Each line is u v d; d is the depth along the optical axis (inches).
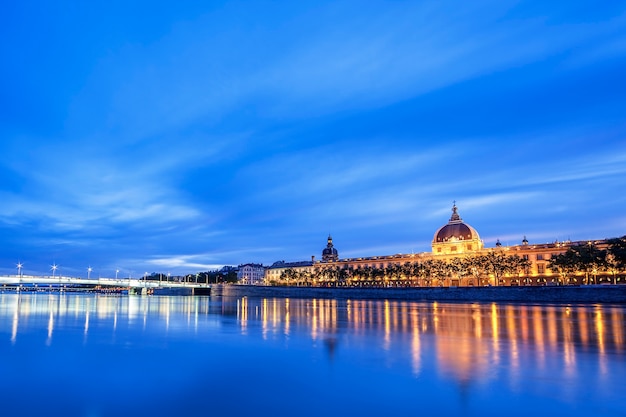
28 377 1069.8
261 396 898.7
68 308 4037.9
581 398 860.6
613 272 5925.2
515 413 782.5
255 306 4311.0
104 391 944.3
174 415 800.3
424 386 953.5
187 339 1692.9
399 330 1937.7
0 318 2723.9
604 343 1523.1
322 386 965.2
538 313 2940.5
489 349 1398.9
